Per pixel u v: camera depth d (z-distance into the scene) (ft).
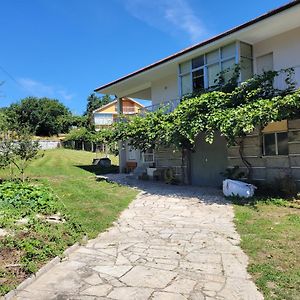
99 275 16.06
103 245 21.03
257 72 46.75
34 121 204.13
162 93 65.10
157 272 16.35
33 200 31.32
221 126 37.50
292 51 42.50
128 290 14.32
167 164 58.80
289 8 36.52
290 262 17.06
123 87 72.28
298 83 40.42
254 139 43.65
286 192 37.42
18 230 21.59
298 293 13.65
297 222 25.48
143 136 53.47
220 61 47.85
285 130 40.29
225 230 24.22
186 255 18.89
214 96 42.04
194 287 14.55
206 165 52.34
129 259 18.34
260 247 19.58
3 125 46.24
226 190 39.22
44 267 16.58
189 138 42.45
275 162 41.50
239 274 15.93
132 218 28.84
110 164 86.89
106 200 36.86
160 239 22.30
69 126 217.36
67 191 42.39
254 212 29.78
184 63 54.08
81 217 27.71
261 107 35.17
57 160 95.14
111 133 62.80
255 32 42.86
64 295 13.92
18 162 54.85
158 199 38.47
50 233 21.35
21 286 14.55
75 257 18.74
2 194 32.45
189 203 35.76
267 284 14.58
